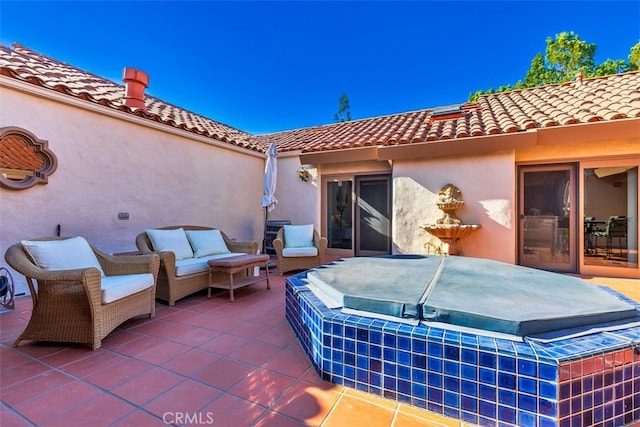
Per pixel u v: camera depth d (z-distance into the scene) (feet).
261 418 6.02
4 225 12.75
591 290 8.32
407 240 21.84
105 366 8.00
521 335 6.12
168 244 15.08
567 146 18.75
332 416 6.11
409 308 7.15
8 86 12.84
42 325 9.09
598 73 53.93
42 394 6.75
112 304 9.63
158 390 6.93
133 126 17.85
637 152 17.21
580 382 5.55
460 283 9.06
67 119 14.83
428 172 21.21
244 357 8.55
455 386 6.13
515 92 28.35
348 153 23.35
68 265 10.05
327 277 10.09
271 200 22.34
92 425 5.78
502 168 19.29
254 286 16.85
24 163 13.32
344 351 7.20
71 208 14.90
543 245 19.84
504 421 5.77
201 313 12.29
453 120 24.50
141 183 18.24
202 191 22.40
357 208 25.90
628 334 6.31
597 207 18.47
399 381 6.63
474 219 19.93
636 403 6.03
